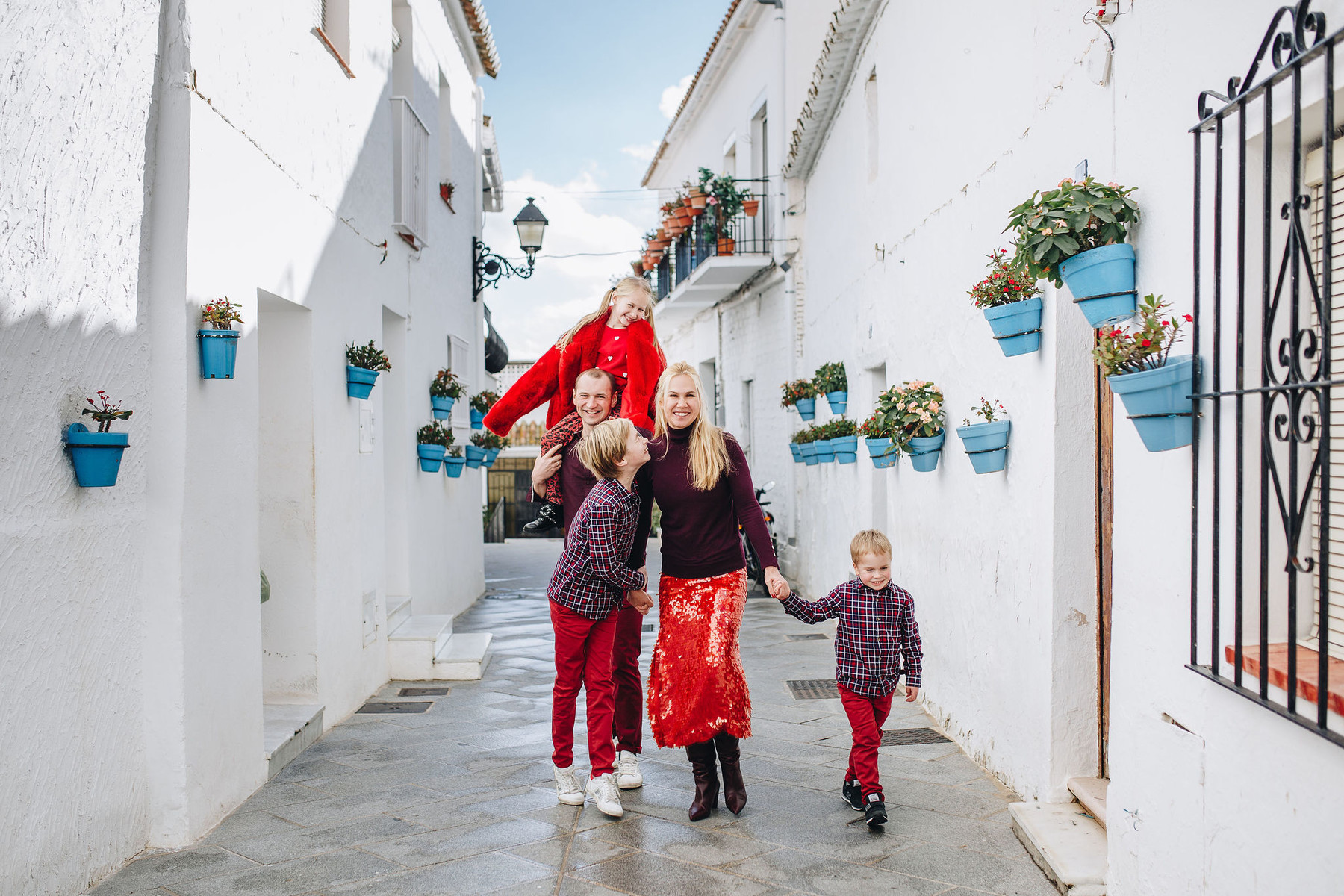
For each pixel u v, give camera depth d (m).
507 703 6.41
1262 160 2.48
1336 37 1.97
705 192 13.10
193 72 3.87
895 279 6.90
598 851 3.76
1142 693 3.03
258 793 4.49
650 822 4.09
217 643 4.11
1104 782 3.94
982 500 4.87
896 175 6.86
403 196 7.60
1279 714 2.19
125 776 3.59
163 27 3.82
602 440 3.94
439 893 3.38
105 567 3.45
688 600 4.04
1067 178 3.75
